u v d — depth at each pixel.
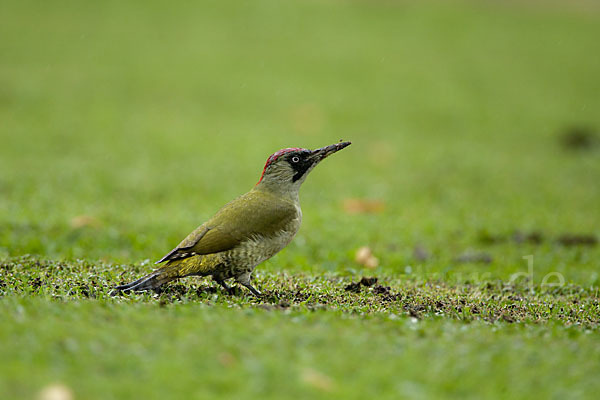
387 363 5.97
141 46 32.97
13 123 22.75
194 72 30.14
